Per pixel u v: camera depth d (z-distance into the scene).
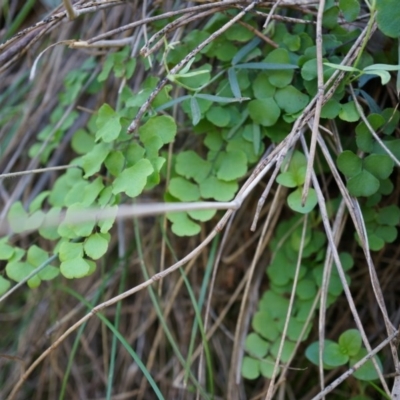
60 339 0.42
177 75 0.42
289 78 0.43
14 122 0.52
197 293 0.48
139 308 0.49
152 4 0.45
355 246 0.46
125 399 0.48
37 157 0.49
